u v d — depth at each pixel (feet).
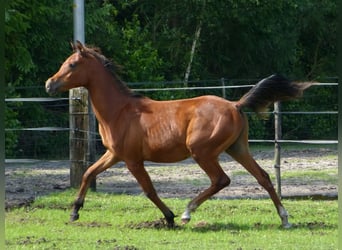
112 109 36.99
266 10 102.17
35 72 84.23
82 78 37.04
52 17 82.33
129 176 62.85
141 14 106.83
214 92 105.09
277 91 36.40
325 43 115.75
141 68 97.04
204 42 106.52
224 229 36.35
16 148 84.23
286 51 107.96
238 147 36.65
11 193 51.39
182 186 55.83
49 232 35.65
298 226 37.09
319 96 107.76
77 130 50.65
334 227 36.86
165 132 36.14
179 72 103.96
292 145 98.43
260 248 31.32
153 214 41.09
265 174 36.88
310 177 61.05
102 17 89.97
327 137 104.73
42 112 86.02
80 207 38.93
